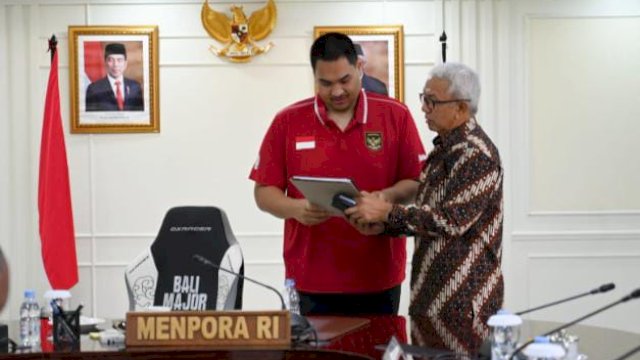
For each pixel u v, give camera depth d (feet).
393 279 11.92
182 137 19.63
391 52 19.45
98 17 19.51
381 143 11.85
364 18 19.58
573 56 19.89
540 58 19.90
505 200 20.01
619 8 19.83
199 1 19.54
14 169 19.63
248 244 19.71
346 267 11.74
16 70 19.54
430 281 10.32
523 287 20.06
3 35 19.49
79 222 19.62
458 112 10.32
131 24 19.52
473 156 10.09
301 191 10.66
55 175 18.45
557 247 20.08
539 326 10.10
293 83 19.60
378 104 11.96
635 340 9.18
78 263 19.62
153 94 19.51
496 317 7.93
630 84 19.94
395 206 10.27
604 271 20.07
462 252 10.15
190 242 12.31
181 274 12.23
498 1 19.84
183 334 8.82
